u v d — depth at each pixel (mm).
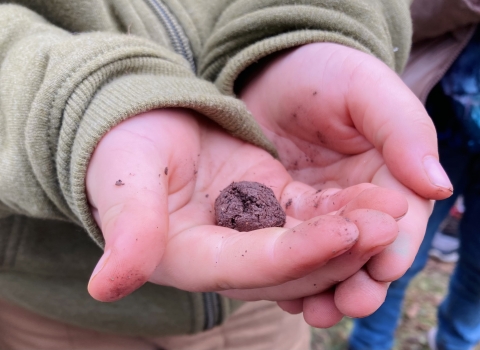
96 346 183
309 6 151
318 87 138
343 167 145
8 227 148
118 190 93
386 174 125
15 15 132
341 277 96
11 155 115
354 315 97
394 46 174
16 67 117
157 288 168
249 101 171
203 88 128
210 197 135
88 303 164
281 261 87
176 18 176
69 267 158
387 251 99
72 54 111
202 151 139
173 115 121
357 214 91
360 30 148
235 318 201
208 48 172
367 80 126
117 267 83
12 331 183
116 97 107
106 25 156
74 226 153
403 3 171
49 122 108
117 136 102
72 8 148
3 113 117
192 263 101
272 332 211
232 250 95
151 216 89
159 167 102
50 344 180
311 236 83
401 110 118
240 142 148
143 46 123
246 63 155
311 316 104
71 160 103
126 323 169
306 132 150
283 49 156
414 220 109
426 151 113
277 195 141
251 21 156
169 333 177
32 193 117
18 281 158
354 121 132
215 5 189
